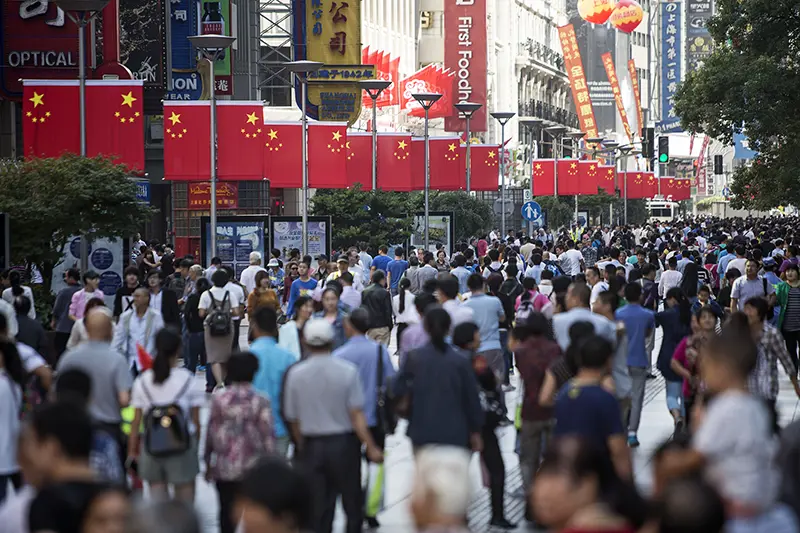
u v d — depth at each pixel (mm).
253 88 130375
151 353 37938
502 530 27438
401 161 109812
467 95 192625
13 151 101250
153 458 24406
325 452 23797
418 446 24875
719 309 45812
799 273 49531
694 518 11094
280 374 26562
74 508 13820
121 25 105562
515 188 185500
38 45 88625
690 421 34531
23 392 27844
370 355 26781
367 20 171875
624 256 78562
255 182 114000
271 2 130250
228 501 23547
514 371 57438
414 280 65438
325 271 64812
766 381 30203
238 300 49719
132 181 63969
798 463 17656
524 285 47531
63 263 65625
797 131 111188
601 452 12328
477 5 190500
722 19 112875
